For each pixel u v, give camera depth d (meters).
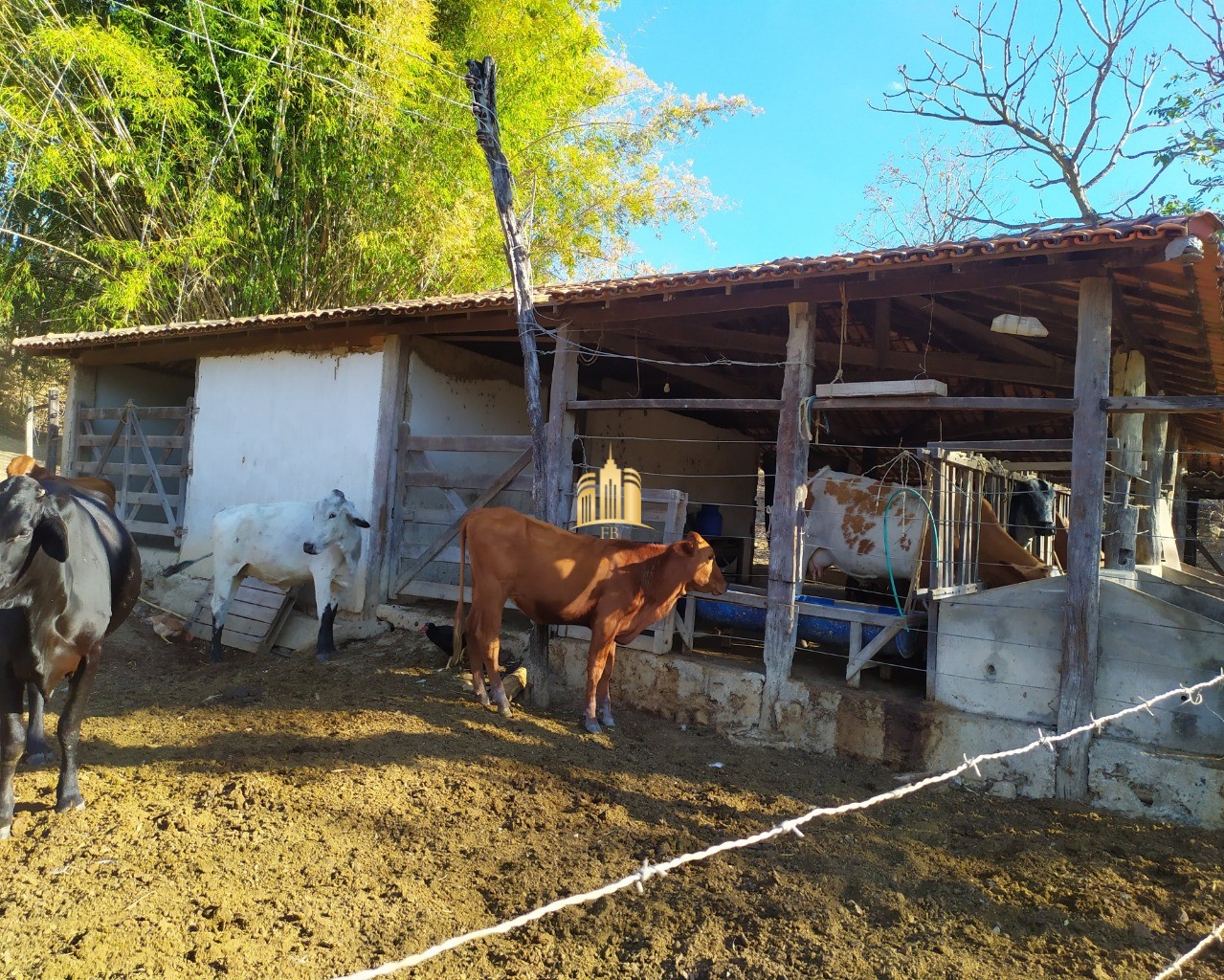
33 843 3.86
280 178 12.54
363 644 7.96
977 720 5.10
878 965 3.19
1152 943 3.37
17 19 11.01
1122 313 5.62
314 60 11.95
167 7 11.87
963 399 5.30
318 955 3.09
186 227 11.79
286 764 4.89
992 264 5.06
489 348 9.40
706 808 4.63
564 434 7.07
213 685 6.83
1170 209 11.70
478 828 4.23
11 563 3.53
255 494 9.40
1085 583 4.82
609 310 6.71
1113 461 6.77
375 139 12.38
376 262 13.13
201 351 10.05
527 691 6.41
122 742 5.31
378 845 3.99
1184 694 4.66
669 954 3.25
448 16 13.88
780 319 7.74
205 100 11.72
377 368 8.48
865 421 12.27
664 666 6.29
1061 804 4.74
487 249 14.60
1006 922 3.52
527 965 3.14
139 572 5.21
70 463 11.45
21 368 15.94
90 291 13.05
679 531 6.38
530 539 5.80
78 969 2.93
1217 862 3.98
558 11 14.32
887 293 5.45
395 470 8.33
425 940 3.24
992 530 6.14
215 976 2.93
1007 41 12.81
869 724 5.43
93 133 11.12
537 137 14.87
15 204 12.23
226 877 3.61
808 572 6.68
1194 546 14.08
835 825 4.46
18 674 3.91
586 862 3.91
